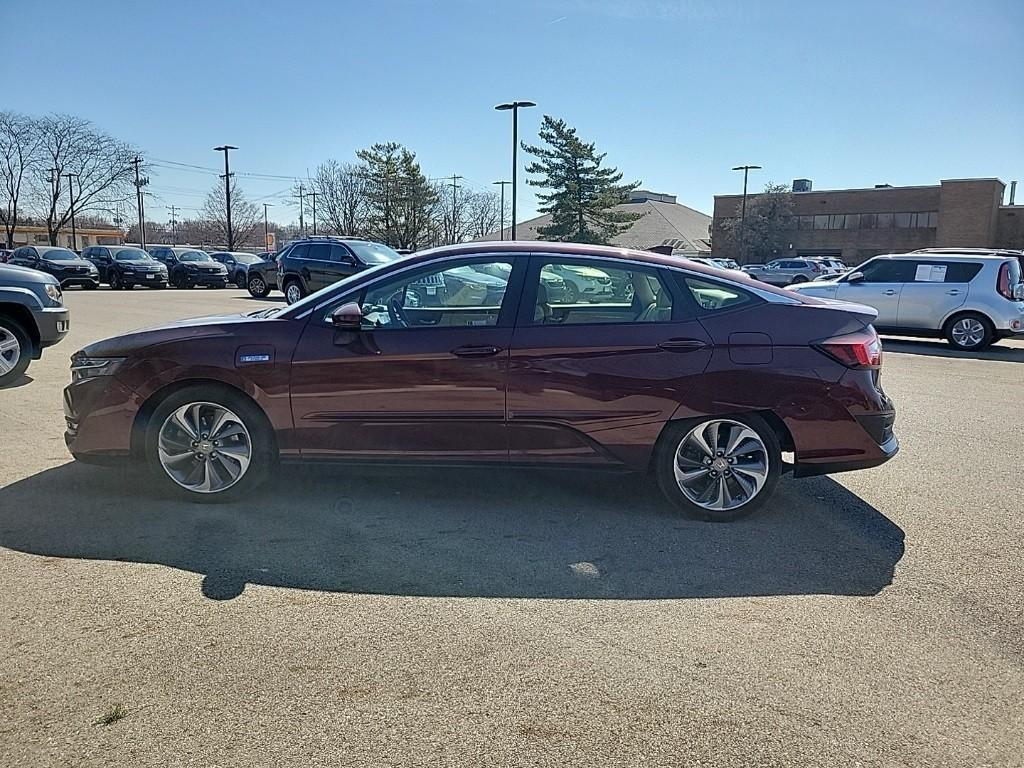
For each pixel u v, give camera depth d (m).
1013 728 2.66
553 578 3.80
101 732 2.57
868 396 4.50
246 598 3.53
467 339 4.49
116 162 55.91
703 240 77.38
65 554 3.97
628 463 4.57
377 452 4.61
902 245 63.75
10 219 55.31
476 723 2.64
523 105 30.45
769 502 4.98
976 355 12.73
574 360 4.46
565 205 45.75
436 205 57.19
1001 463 5.95
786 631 3.30
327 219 59.69
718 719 2.68
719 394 4.46
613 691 2.84
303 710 2.70
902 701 2.81
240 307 19.50
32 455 5.73
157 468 4.74
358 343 4.54
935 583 3.80
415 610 3.44
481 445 4.56
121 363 4.68
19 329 8.53
